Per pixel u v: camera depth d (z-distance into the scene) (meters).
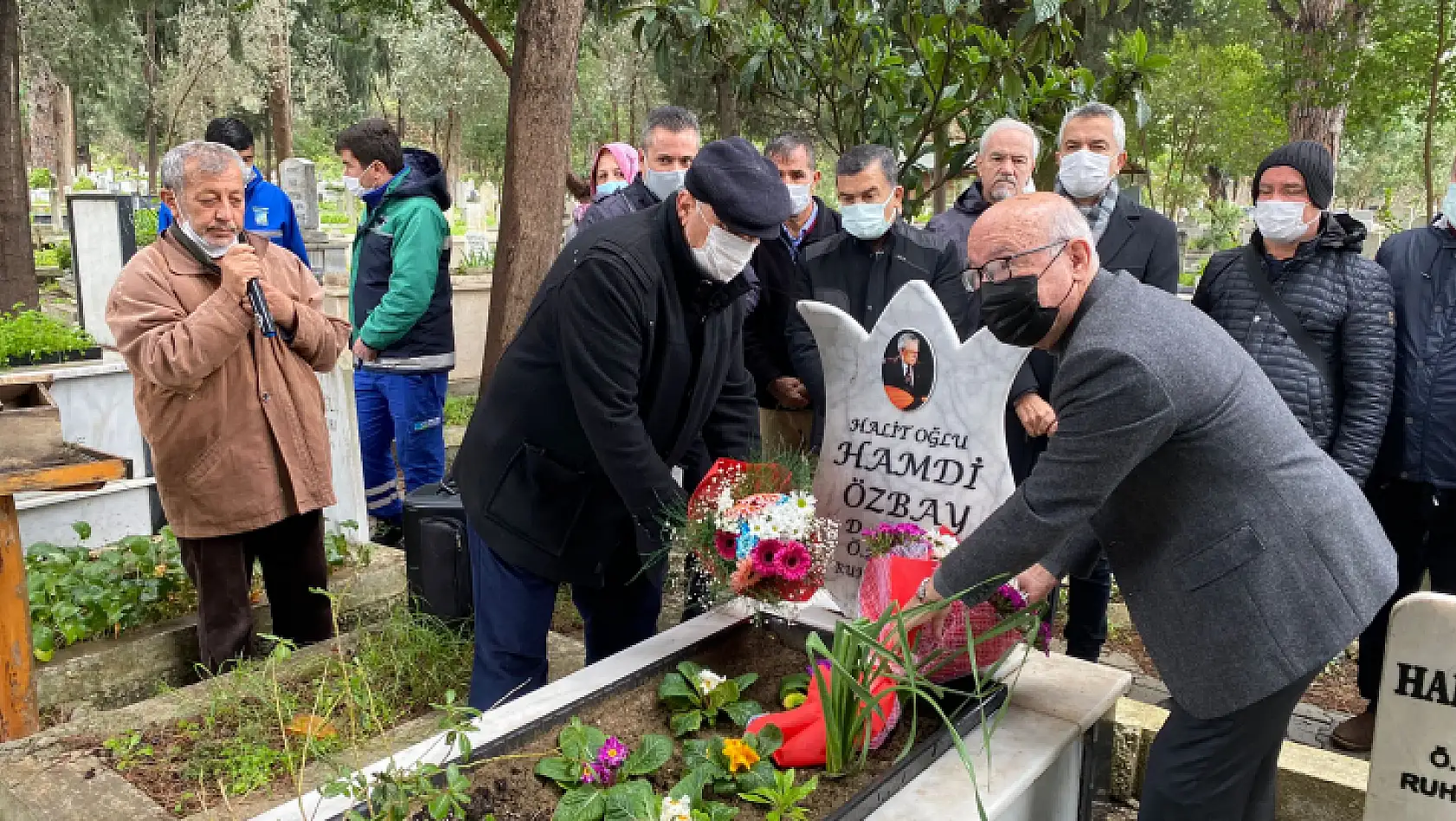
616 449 2.31
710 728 2.23
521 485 2.52
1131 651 4.02
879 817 1.85
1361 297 2.96
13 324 4.83
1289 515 1.83
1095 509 1.80
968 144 5.50
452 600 3.37
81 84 25.67
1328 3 9.11
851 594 2.54
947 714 2.21
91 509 4.59
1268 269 3.14
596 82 24.14
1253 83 14.91
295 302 3.21
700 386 2.54
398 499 5.18
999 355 2.27
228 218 2.90
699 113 13.93
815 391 3.52
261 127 30.48
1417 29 9.19
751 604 2.67
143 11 23.84
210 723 2.70
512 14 9.06
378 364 4.80
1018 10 6.07
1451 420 2.99
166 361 2.82
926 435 2.40
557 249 4.88
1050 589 2.29
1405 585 3.23
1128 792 3.10
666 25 5.89
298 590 3.41
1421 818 1.96
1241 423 1.81
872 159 3.38
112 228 5.38
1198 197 19.16
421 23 11.00
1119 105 5.47
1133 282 1.87
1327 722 3.46
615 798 1.84
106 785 2.40
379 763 1.97
